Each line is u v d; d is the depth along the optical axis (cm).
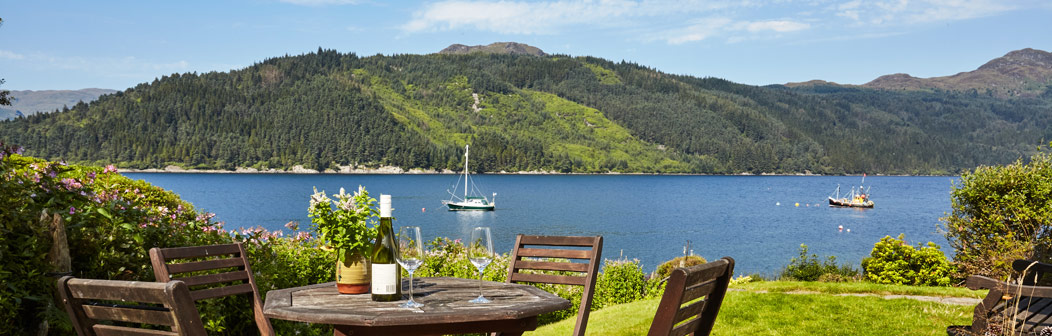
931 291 1036
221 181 15300
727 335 749
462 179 18112
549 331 884
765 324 792
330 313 304
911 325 762
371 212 371
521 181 17775
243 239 589
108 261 458
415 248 340
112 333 255
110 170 765
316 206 363
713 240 5422
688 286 264
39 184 485
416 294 365
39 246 409
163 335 239
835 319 805
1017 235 1237
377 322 293
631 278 1257
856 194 13012
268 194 10512
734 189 14712
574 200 10406
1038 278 470
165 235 520
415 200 10081
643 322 845
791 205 9812
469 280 421
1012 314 407
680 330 282
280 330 562
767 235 5797
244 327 527
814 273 1573
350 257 365
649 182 18188
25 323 401
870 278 1389
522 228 6356
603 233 5950
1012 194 1218
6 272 374
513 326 341
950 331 431
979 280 405
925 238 5516
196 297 379
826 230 6238
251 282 411
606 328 839
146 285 229
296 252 683
